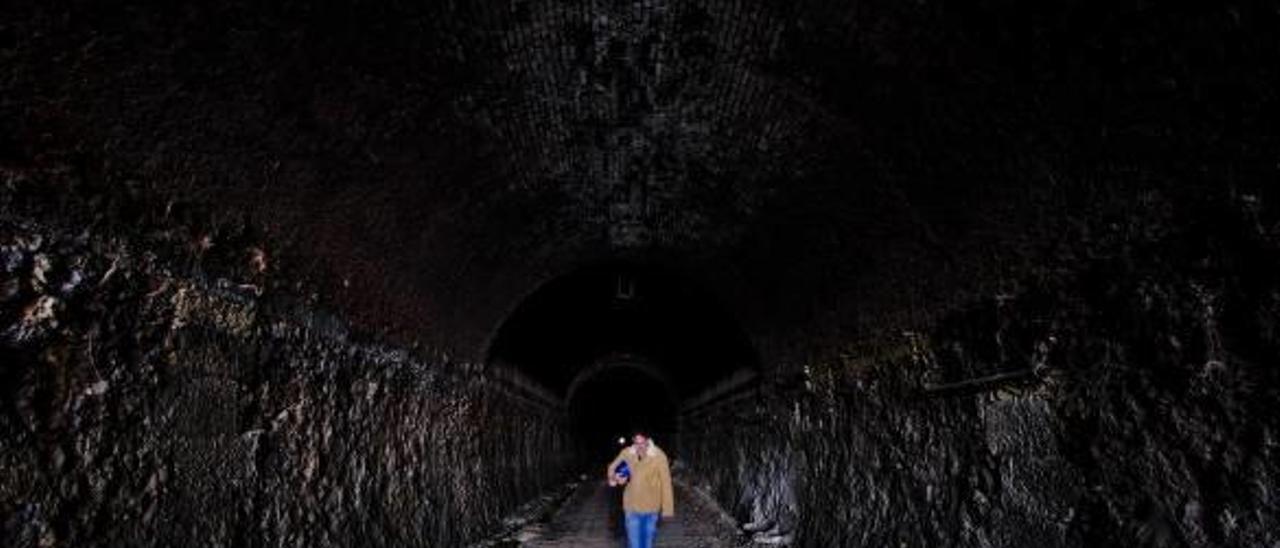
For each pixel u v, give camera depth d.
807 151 7.08
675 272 13.70
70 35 3.57
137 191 4.43
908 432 7.34
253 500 5.52
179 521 4.66
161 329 4.62
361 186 6.73
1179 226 3.86
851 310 8.70
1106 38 3.72
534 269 12.66
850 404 9.11
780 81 6.38
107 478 4.11
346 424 7.36
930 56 4.89
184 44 4.17
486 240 10.11
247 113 4.97
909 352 7.32
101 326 4.13
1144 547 4.11
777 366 12.73
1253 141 3.32
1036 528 5.11
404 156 6.89
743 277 11.66
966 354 6.17
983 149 5.06
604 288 16.81
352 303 7.62
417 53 5.80
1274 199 3.29
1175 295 3.88
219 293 5.24
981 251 5.69
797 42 5.76
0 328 3.53
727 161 8.29
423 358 10.10
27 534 3.61
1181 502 3.86
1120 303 4.30
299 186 5.97
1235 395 3.53
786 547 11.16
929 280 6.64
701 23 6.02
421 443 9.82
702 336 18.14
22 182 3.65
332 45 5.09
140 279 4.45
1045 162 4.62
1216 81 3.35
